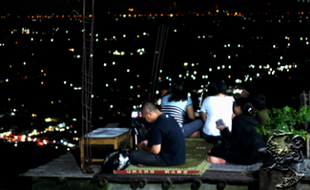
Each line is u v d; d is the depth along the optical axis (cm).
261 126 400
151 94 741
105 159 434
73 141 2917
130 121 541
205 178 414
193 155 493
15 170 1717
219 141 566
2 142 2544
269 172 393
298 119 394
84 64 440
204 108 562
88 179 435
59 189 439
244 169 441
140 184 413
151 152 437
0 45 6419
